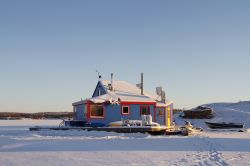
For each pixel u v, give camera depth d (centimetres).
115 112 3406
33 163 1383
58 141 2286
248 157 1616
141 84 3853
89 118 3331
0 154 1627
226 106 8200
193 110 6053
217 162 1445
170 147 2009
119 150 1812
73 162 1417
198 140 2509
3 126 4825
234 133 3741
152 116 3534
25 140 2358
